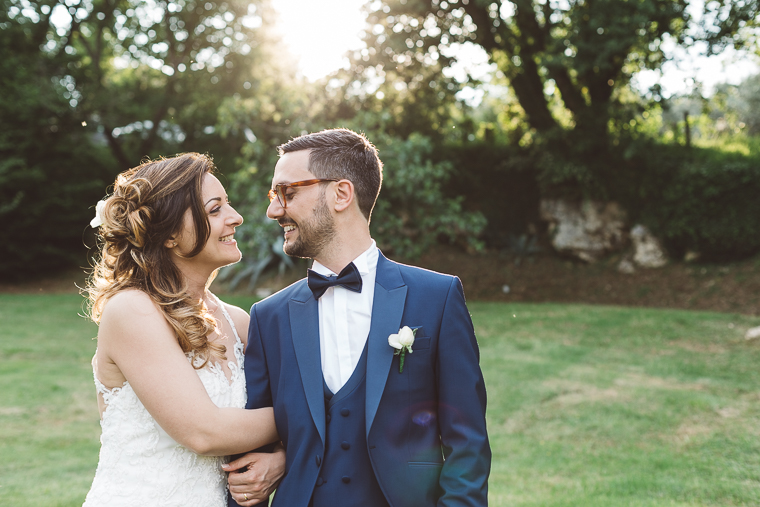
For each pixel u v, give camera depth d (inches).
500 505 150.9
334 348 68.5
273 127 477.4
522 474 178.5
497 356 327.6
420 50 510.9
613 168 548.4
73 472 178.2
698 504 149.9
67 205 678.5
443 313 67.3
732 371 282.7
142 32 711.1
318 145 68.2
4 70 658.2
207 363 75.4
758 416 218.4
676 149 558.3
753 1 473.1
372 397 63.8
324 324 69.1
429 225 486.6
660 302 491.8
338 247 68.8
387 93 563.2
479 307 481.1
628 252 553.9
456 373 66.1
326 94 503.2
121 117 684.1
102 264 78.0
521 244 601.0
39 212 660.1
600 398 249.6
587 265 571.5
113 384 72.2
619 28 426.6
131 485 70.7
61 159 695.7
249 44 687.7
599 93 535.5
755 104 804.0
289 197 67.7
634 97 564.4
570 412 236.5
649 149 541.0
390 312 66.9
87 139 717.3
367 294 69.4
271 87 500.4
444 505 60.9
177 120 714.2
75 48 759.7
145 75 760.3
